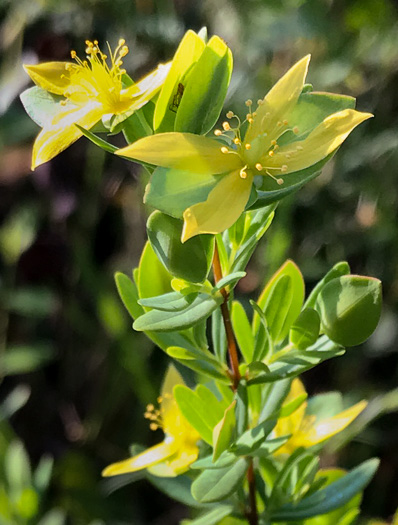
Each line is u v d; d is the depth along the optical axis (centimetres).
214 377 9
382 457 21
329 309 8
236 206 7
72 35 21
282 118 8
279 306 9
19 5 21
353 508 10
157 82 8
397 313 21
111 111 8
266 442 8
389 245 21
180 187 7
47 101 8
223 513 9
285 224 19
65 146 8
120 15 21
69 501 21
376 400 20
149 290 9
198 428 9
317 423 10
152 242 8
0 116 20
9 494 17
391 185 21
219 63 7
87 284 20
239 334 9
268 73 21
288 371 8
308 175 8
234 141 8
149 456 9
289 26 21
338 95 8
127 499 21
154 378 20
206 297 8
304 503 9
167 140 7
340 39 21
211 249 8
